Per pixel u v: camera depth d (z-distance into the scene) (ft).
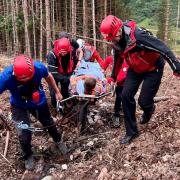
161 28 81.71
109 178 15.65
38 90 16.47
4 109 22.00
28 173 17.34
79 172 16.72
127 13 84.64
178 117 18.74
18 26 66.69
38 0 69.82
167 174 14.85
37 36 68.69
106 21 14.56
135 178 15.17
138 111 20.62
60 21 72.08
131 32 14.49
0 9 73.67
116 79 18.76
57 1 73.87
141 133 17.85
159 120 18.80
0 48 73.56
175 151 16.26
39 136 19.77
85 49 21.25
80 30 69.05
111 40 14.78
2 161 18.02
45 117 17.56
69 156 18.24
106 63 20.83
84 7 62.34
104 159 16.99
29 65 14.98
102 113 21.48
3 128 19.99
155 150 16.48
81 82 19.43
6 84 15.65
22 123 16.72
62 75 20.58
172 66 14.48
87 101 19.07
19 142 17.85
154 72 15.79
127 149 16.94
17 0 66.54
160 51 14.38
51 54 20.22
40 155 18.42
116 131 19.53
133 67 15.64
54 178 16.76
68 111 21.20
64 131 20.11
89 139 19.21
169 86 26.63
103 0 72.59
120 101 19.49
